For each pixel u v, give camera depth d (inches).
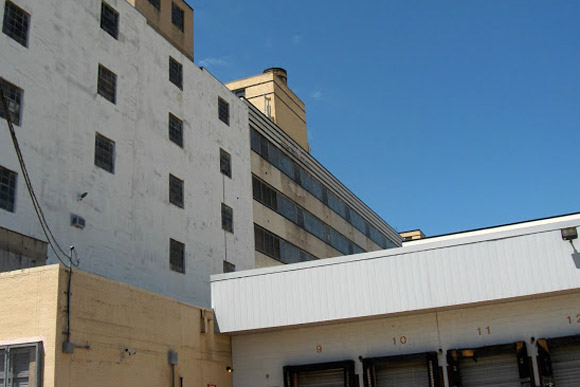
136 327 768.9
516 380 837.2
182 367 843.4
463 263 850.8
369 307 877.8
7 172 924.6
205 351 908.6
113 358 717.3
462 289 842.2
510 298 826.2
